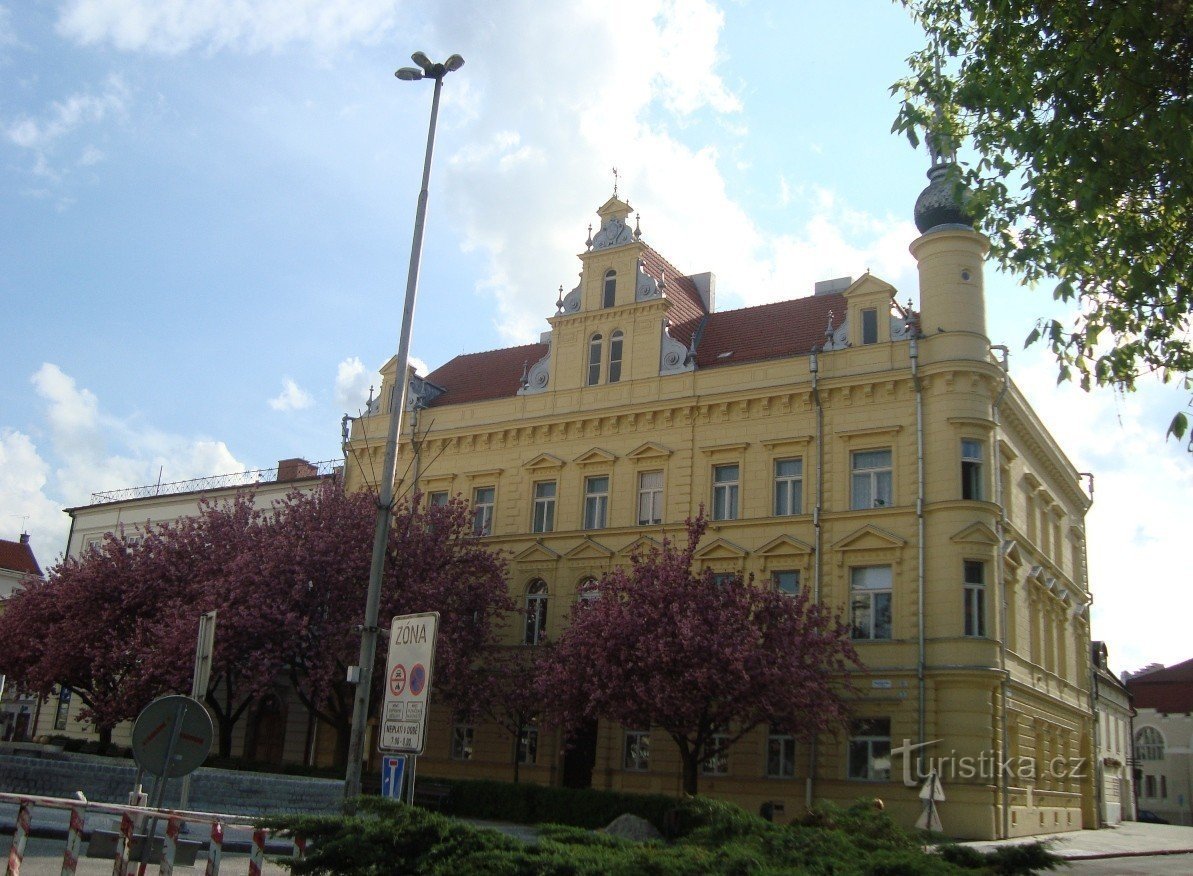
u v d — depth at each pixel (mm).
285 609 35656
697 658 30766
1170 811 90188
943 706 33594
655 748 37500
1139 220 16578
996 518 35125
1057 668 44125
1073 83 14500
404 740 12180
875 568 35938
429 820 10141
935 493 35125
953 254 36906
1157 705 93438
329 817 10305
